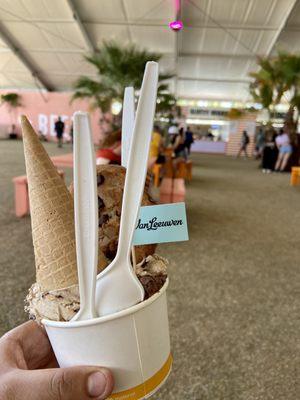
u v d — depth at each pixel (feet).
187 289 7.73
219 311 6.86
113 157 7.47
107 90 38.40
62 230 1.52
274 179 30.14
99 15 43.09
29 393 1.55
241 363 5.37
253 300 7.40
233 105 70.54
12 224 11.88
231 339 5.96
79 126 1.28
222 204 17.69
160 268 1.74
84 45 50.37
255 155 62.44
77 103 66.28
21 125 1.52
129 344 1.57
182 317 6.58
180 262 9.29
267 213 16.16
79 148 1.30
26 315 6.26
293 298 7.59
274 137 39.70
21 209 12.71
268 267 9.34
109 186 1.76
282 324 6.50
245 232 12.63
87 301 1.49
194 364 5.31
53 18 44.16
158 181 19.71
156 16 42.11
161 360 1.76
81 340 1.54
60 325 1.53
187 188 22.26
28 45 52.65
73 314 1.53
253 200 19.35
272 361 5.44
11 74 62.03
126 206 1.50
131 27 44.98
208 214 15.23
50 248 1.52
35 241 1.56
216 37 46.26
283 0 37.19
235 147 71.46
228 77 60.08
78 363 1.59
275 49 46.73
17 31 48.88
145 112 1.42
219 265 9.25
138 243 1.70
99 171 1.80
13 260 8.85
